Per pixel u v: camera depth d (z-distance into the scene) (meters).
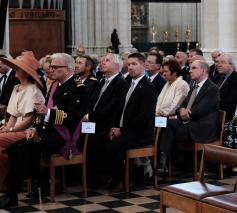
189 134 7.95
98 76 11.38
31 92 7.38
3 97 10.19
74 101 7.13
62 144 7.04
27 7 19.72
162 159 8.13
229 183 7.88
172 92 8.51
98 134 7.80
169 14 26.98
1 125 8.15
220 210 5.02
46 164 7.09
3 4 9.51
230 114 8.77
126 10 21.11
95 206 6.84
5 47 12.21
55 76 7.28
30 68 7.39
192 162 8.80
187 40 26.27
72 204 6.94
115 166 7.48
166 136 7.89
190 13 27.11
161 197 5.67
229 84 8.84
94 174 7.86
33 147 6.99
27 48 19.83
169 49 26.23
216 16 13.32
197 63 8.12
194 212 5.30
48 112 6.95
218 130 8.11
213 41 13.42
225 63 8.84
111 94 7.99
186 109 8.02
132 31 25.89
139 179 8.09
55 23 20.17
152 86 7.71
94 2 20.91
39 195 7.23
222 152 5.68
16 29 19.61
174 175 8.48
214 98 8.02
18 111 7.45
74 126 7.13
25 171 6.90
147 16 26.20
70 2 20.77
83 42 20.83
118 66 8.05
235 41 13.12
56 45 20.25
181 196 5.43
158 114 8.52
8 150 6.92
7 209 6.72
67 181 8.12
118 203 6.97
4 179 7.06
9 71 10.27
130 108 7.68
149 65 9.09
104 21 20.95
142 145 7.62
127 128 7.60
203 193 5.34
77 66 8.91
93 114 7.91
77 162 7.21
